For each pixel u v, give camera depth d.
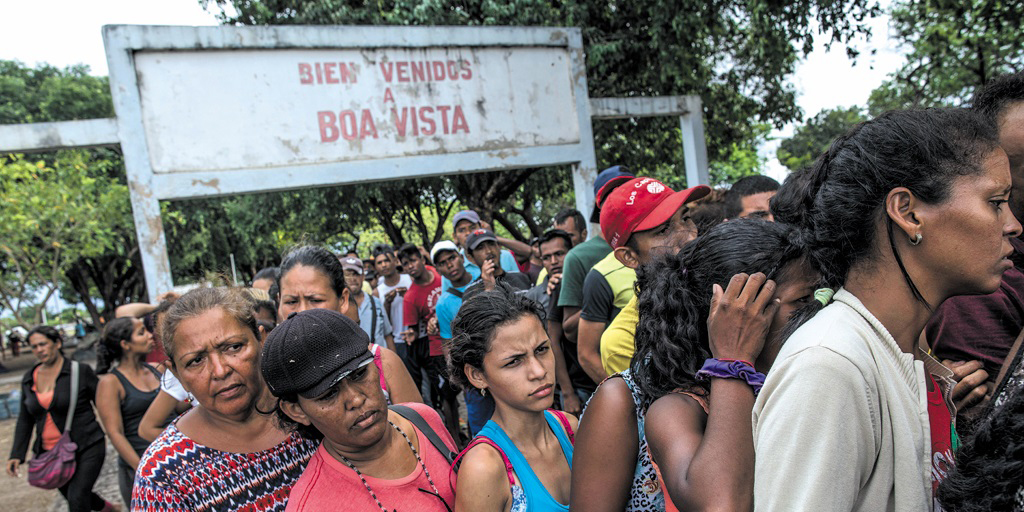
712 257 1.44
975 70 10.49
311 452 1.95
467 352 1.89
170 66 5.89
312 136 6.28
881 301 1.15
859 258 1.16
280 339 1.61
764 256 1.38
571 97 7.25
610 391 1.56
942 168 1.07
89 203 18.62
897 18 10.70
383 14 9.38
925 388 1.13
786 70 11.31
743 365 1.28
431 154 6.66
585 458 1.55
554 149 7.11
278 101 6.19
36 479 4.48
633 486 1.55
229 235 19.64
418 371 6.12
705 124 11.76
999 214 1.10
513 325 1.84
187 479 1.77
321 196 12.08
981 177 1.08
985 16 8.95
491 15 9.03
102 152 19.95
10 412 12.23
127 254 24.22
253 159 6.10
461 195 13.00
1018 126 1.77
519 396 1.82
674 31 9.52
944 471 1.18
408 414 1.96
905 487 1.06
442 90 6.72
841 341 1.07
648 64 10.29
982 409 1.37
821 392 1.03
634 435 1.54
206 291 1.90
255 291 3.21
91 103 24.59
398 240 14.34
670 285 1.50
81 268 25.67
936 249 1.09
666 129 11.79
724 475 1.18
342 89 6.39
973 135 1.09
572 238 5.40
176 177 5.86
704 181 8.16
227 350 1.81
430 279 6.08
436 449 1.91
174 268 19.70
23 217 16.55
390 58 6.54
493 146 6.89
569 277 3.87
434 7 9.09
